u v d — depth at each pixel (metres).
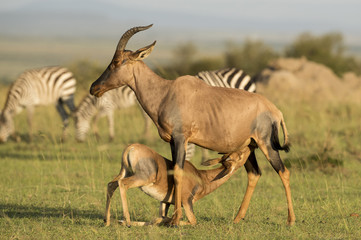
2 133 46.78
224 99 20.22
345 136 42.22
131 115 54.09
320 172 31.80
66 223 20.44
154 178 19.38
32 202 24.89
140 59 21.30
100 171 32.41
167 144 42.41
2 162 36.97
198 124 20.27
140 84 21.20
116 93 45.69
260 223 20.77
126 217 19.33
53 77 49.66
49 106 57.28
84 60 70.12
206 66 68.88
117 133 48.62
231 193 27.33
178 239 18.19
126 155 19.12
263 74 66.31
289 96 57.00
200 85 20.61
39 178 31.33
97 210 23.33
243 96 20.36
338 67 92.38
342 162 33.34
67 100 50.66
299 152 36.12
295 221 21.28
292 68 67.62
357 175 31.14
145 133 44.84
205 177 20.89
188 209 20.12
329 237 18.80
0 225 20.02
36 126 49.66
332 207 23.84
